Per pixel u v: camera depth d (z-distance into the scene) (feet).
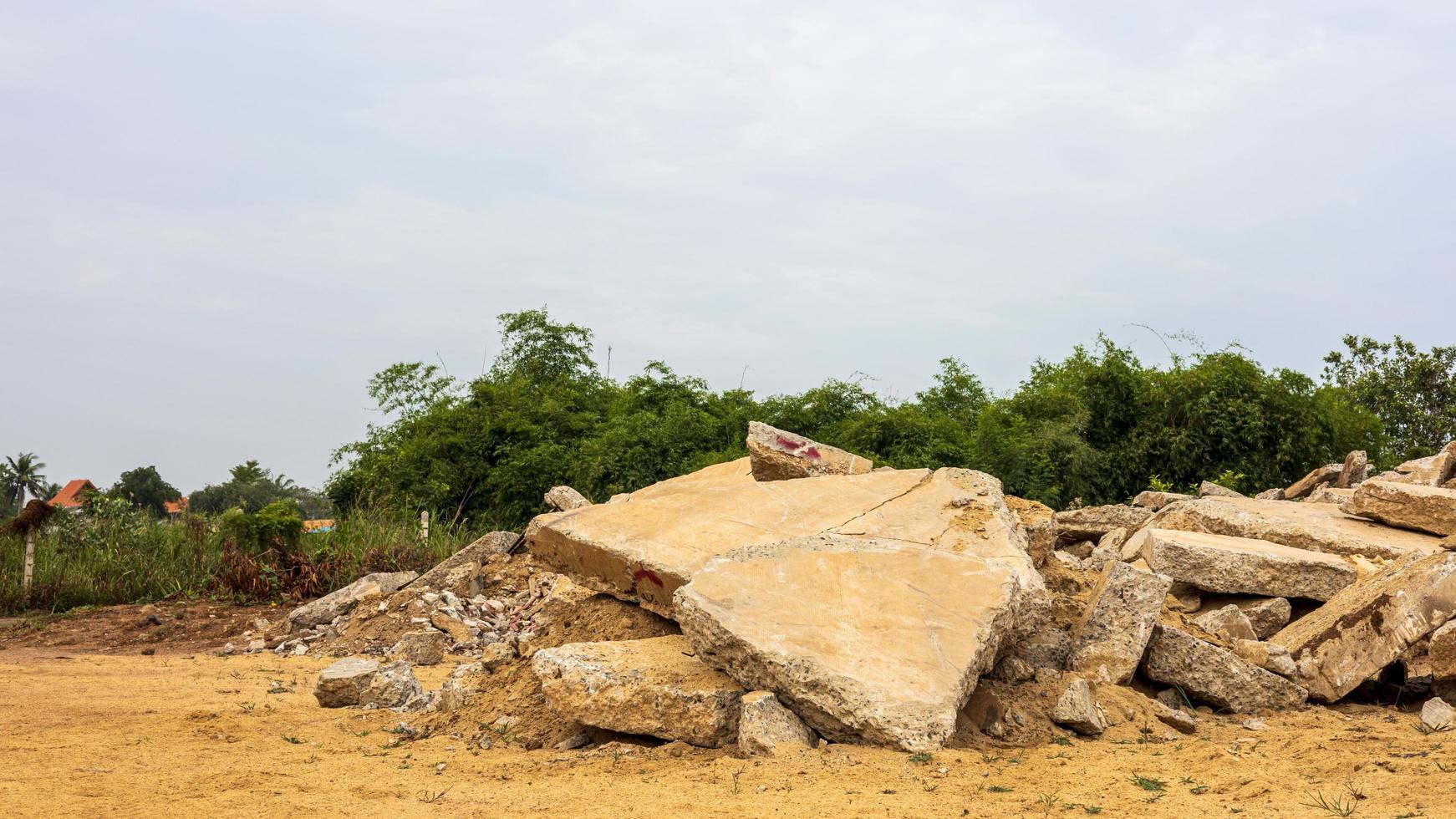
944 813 15.21
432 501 84.99
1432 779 15.49
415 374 99.96
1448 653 23.11
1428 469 42.88
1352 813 14.26
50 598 52.80
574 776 19.29
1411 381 94.02
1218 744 19.52
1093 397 79.10
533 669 24.27
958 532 25.76
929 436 75.56
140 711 27.35
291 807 16.99
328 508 97.25
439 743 23.31
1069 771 17.63
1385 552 33.76
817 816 15.16
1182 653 23.81
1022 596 22.41
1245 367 76.23
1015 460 71.46
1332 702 24.26
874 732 18.83
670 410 83.56
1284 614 30.32
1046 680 22.53
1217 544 32.71
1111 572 24.98
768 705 19.54
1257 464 72.74
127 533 58.85
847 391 86.28
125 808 16.80
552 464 83.05
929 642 20.33
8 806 16.69
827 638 20.40
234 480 189.47
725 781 17.61
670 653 23.22
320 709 27.86
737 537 26.66
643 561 26.14
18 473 195.21
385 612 45.47
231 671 36.83
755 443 34.58
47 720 25.85
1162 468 75.41
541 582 47.70
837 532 26.09
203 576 56.08
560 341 106.11
